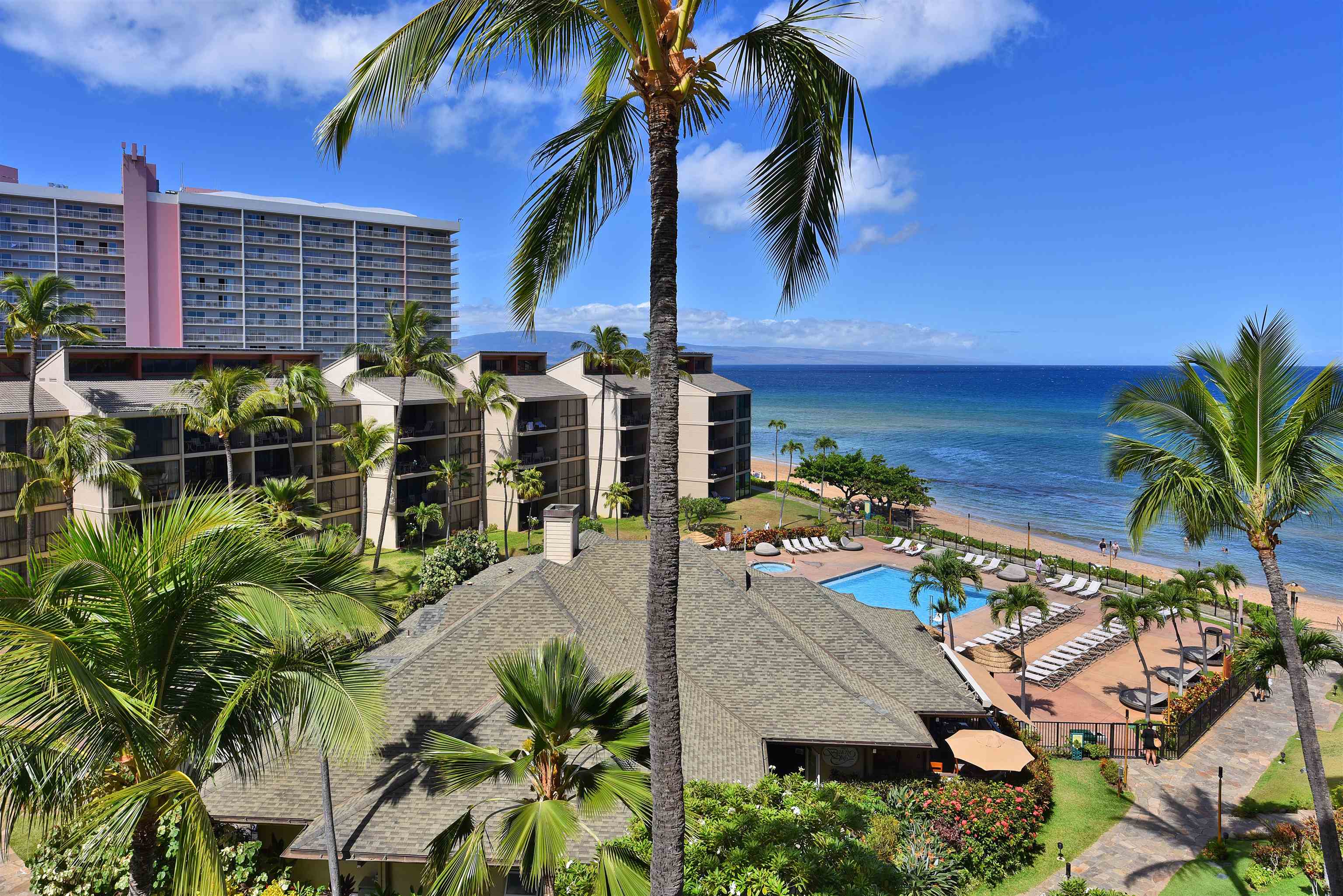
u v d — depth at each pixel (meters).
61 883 16.34
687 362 77.00
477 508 62.56
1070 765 26.62
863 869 14.72
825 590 32.72
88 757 10.21
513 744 18.19
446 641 21.67
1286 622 15.61
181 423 42.44
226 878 16.38
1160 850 21.23
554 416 66.12
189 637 11.19
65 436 34.19
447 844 12.35
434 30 7.96
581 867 14.84
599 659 21.62
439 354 49.09
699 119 9.60
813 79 9.28
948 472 115.00
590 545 29.31
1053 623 43.50
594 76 10.79
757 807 15.98
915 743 20.89
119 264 135.38
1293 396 15.16
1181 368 16.11
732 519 68.38
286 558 11.78
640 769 13.23
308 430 51.06
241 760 11.49
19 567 37.31
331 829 14.85
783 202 10.29
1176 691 32.75
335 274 154.50
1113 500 94.12
